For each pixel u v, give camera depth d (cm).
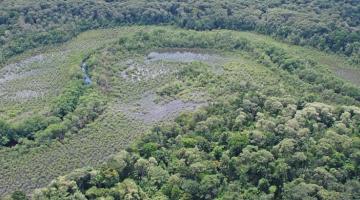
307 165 14775
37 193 14588
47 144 17812
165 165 15688
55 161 17212
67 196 14450
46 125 18438
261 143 15512
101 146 17888
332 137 15462
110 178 15075
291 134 15675
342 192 13725
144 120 19238
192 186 14500
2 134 17912
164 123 18238
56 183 14875
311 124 16262
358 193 13650
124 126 18850
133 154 15900
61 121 18775
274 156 15025
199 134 16675
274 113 17200
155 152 15975
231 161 15088
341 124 16162
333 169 14438
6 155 17400
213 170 15112
